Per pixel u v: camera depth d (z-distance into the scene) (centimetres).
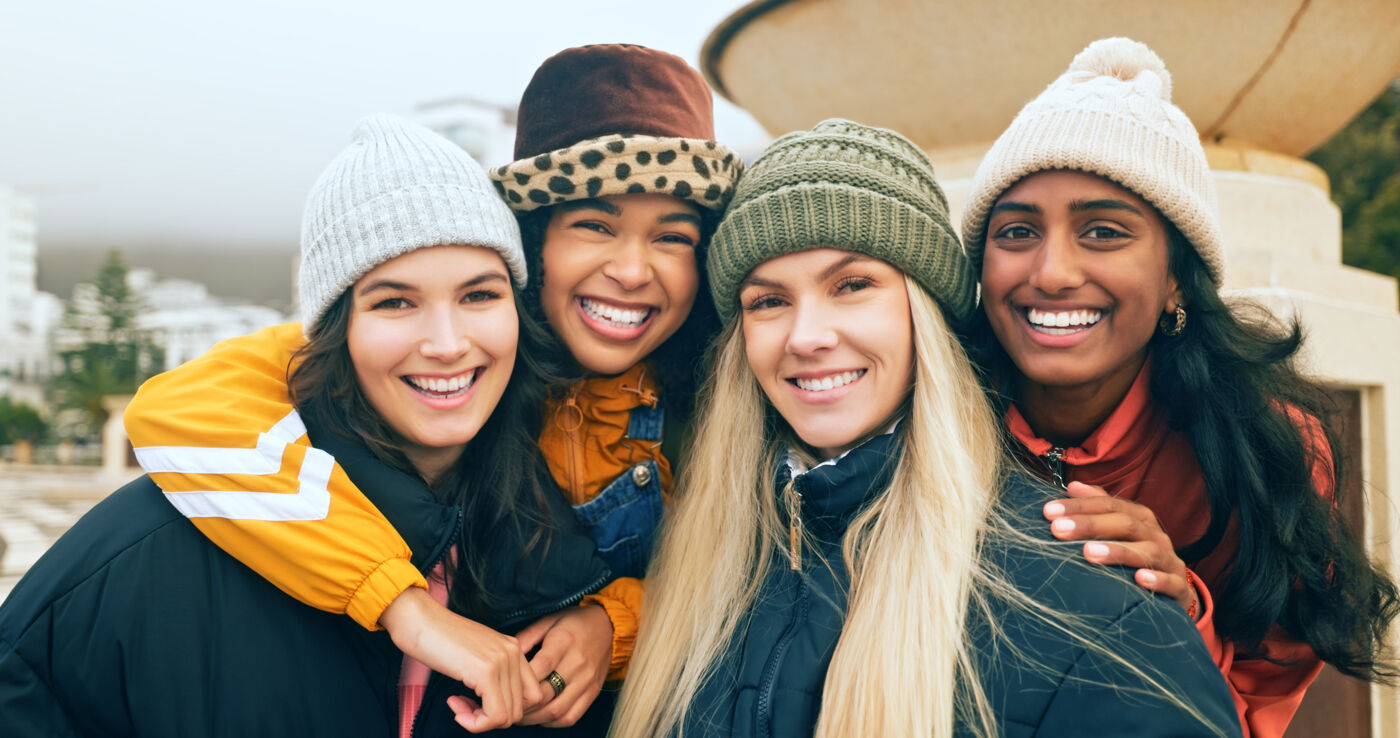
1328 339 214
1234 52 225
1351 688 228
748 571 155
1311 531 150
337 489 136
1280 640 162
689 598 158
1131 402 161
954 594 128
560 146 169
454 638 131
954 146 263
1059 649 116
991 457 146
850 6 239
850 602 136
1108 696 110
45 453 3722
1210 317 153
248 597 135
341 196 143
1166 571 125
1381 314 235
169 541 136
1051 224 144
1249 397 151
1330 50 230
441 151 148
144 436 138
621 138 161
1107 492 168
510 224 154
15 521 1389
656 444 184
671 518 172
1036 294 146
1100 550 121
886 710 124
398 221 139
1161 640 112
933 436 140
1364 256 843
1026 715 115
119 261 5134
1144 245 143
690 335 190
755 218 145
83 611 132
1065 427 168
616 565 180
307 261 148
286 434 140
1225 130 247
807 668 131
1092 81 146
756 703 131
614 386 181
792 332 143
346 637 141
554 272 172
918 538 136
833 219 139
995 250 151
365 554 131
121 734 135
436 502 144
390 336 142
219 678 133
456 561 160
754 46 268
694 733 137
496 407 164
